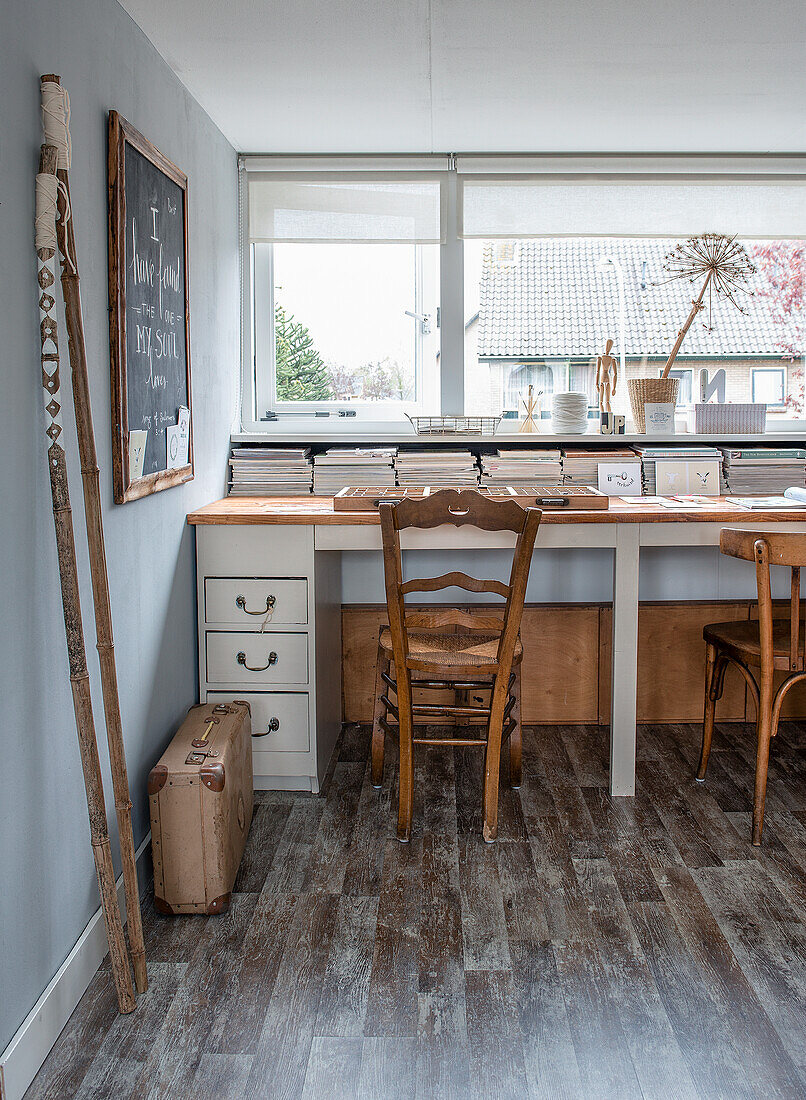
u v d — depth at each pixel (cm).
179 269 278
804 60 271
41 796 184
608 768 326
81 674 184
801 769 324
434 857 262
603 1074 178
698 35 253
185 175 282
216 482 337
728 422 374
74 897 201
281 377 388
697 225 371
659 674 370
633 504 321
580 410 374
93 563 192
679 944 220
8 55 169
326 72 278
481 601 377
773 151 366
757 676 367
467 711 267
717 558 378
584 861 259
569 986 204
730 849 266
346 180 367
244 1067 180
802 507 311
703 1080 176
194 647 300
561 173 367
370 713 372
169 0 228
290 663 299
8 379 169
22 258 175
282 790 309
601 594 380
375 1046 186
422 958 215
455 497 253
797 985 204
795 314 392
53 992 187
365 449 366
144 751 250
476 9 235
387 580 258
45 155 179
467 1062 181
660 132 340
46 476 186
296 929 227
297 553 296
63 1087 175
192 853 230
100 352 215
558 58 269
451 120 325
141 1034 190
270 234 369
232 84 287
